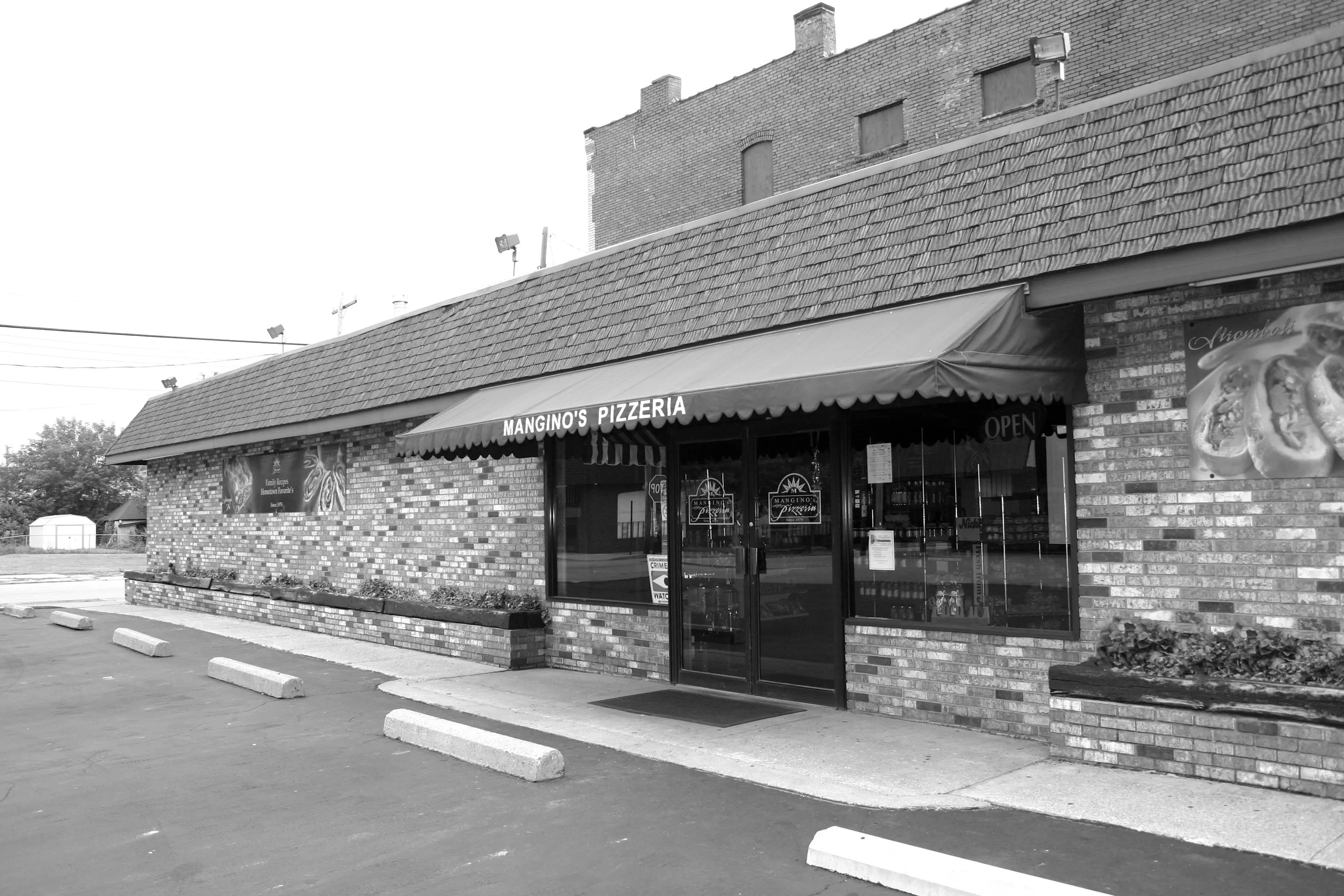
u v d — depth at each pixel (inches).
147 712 374.3
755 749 289.7
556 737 315.9
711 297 374.6
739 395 287.6
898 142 1045.2
